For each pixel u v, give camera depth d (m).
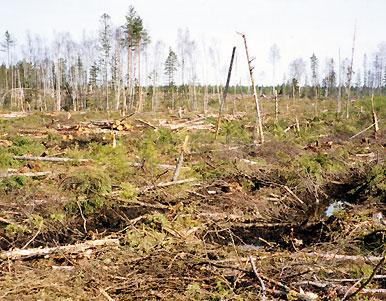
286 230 8.16
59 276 5.27
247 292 4.97
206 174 11.15
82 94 51.91
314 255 6.13
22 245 6.77
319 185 10.64
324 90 63.53
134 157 12.41
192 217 8.27
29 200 8.56
